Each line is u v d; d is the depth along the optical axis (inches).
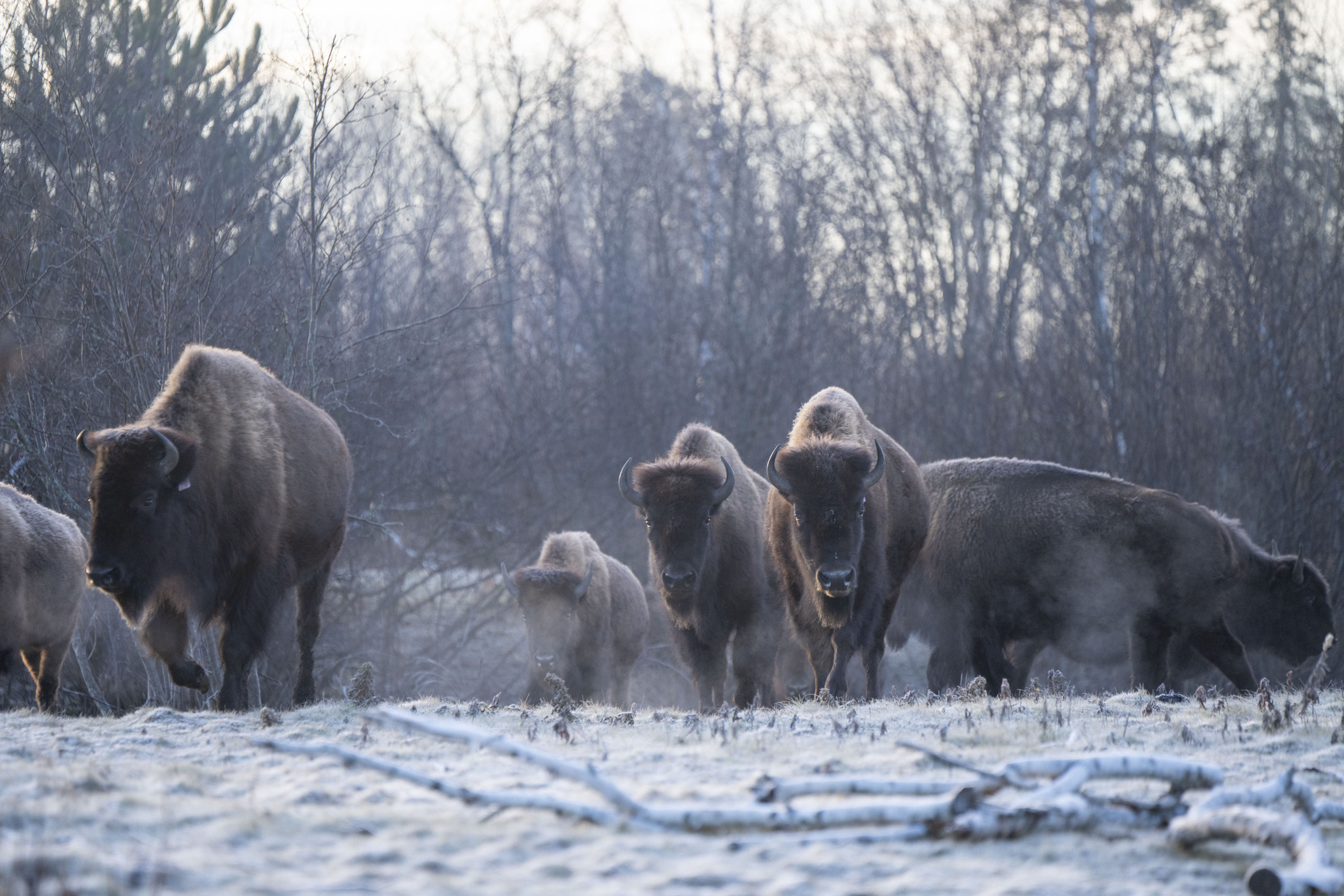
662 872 448.8
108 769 656.4
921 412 3597.4
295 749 564.4
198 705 1841.8
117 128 2126.0
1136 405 2977.4
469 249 4522.6
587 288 4549.7
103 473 1010.7
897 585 1485.0
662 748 788.6
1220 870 474.9
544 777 652.1
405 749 764.6
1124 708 1076.5
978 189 4055.1
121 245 2053.4
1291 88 3927.2
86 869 411.5
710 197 4372.5
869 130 4340.6
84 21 2135.8
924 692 2107.5
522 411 3604.8
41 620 1387.8
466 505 3083.2
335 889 411.5
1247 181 3339.1
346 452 1425.9
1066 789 538.3
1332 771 705.6
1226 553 1711.4
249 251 2420.0
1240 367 2920.8
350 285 2910.9
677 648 1492.4
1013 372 3440.0
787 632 1669.5
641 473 1339.8
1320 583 1844.2
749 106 4249.5
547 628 1700.3
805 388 3634.4
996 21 4055.1
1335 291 3036.4
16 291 1955.0
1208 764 657.6
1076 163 3843.5
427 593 3117.6
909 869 460.8
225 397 1162.0
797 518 1192.8
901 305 4133.9
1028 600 1705.2
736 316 3710.6
